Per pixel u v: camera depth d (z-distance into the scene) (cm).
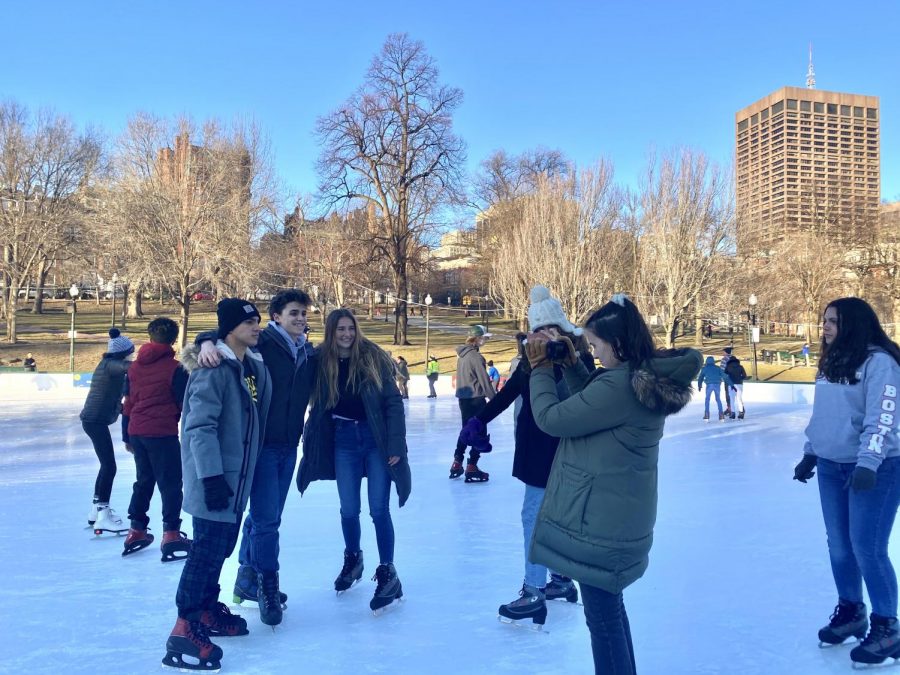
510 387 386
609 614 243
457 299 7181
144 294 6341
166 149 3362
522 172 5431
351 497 395
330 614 364
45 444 1123
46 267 5106
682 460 936
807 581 409
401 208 3925
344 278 4216
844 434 321
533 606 344
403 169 3878
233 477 323
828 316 332
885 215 4438
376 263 4238
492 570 434
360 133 3781
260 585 352
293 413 371
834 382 325
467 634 337
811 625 345
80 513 612
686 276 3462
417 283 4753
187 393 321
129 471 850
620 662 242
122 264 3672
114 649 320
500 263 3891
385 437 382
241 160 3466
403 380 2208
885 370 308
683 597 384
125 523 563
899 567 424
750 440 1187
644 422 239
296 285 4209
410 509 615
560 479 250
